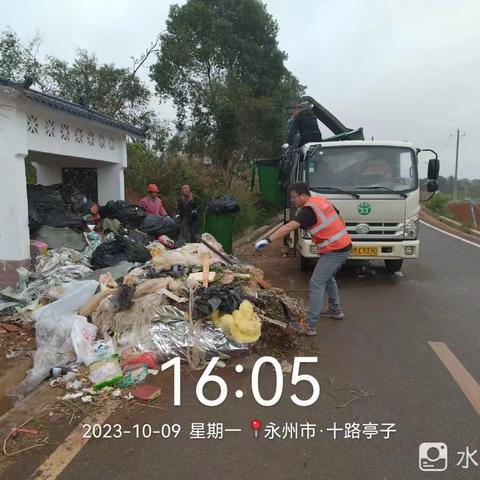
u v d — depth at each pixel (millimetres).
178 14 26969
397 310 6824
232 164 24453
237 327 4824
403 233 8359
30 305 6027
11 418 3799
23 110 6645
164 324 4965
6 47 17688
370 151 8547
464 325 6105
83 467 3131
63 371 4598
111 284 5980
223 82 25656
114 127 9008
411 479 3000
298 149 9609
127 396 4098
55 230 7684
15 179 6555
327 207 5676
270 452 3289
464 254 12570
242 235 15414
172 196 14742
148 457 3234
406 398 4062
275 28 28188
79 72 19766
